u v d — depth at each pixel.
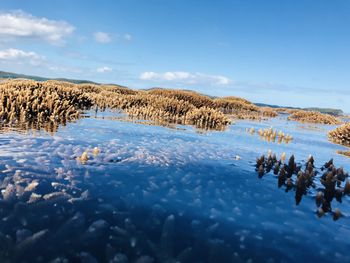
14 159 4.94
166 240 3.08
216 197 4.44
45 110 10.24
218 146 8.78
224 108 32.78
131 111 15.32
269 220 3.85
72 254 2.67
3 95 9.55
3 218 3.08
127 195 4.05
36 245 2.72
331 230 3.75
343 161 8.97
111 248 2.81
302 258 3.07
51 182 4.15
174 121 14.77
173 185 4.70
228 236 3.33
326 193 5.02
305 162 7.97
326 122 31.77
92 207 3.57
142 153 6.53
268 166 6.61
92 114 13.45
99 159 5.61
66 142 6.70
